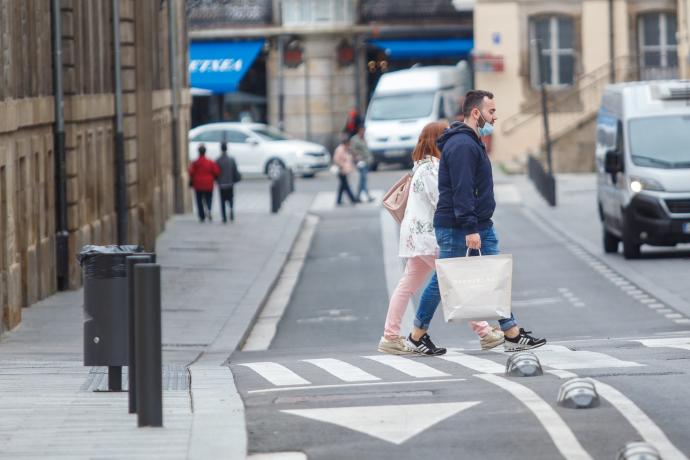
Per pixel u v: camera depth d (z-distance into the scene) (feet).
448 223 69.77
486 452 46.32
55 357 89.25
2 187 107.45
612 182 154.81
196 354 94.43
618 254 159.94
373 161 318.65
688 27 257.55
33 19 124.67
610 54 320.09
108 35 160.04
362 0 349.00
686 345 76.33
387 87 320.29
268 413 54.03
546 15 321.93
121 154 154.81
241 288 137.90
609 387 56.54
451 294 67.46
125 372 76.64
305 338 106.83
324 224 218.79
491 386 58.18
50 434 51.65
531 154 287.07
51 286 131.75
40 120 124.98
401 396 56.75
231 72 343.05
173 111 227.61
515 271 147.13
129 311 56.24
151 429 51.75
